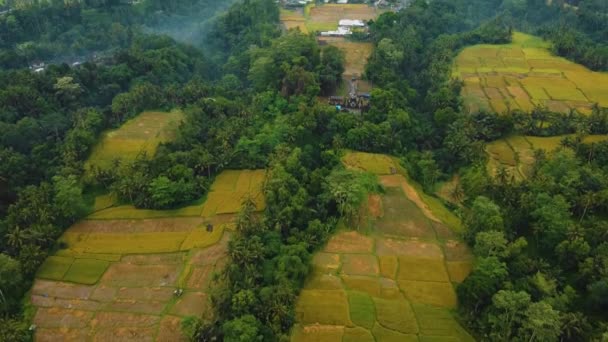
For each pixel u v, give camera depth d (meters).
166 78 192.38
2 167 124.00
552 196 107.81
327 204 112.75
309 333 84.06
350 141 137.88
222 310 85.44
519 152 139.38
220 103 160.50
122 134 152.00
